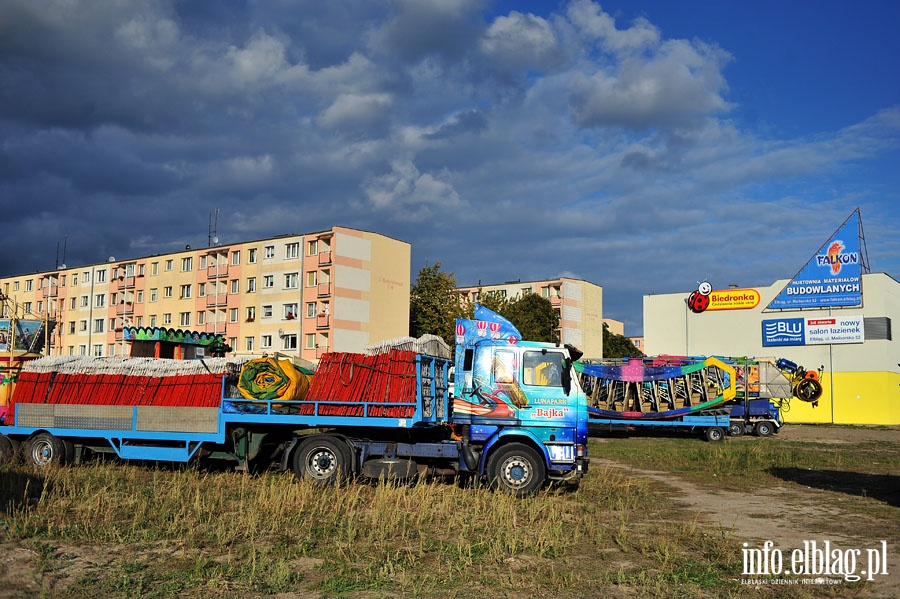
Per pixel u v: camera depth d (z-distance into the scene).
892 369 47.75
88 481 12.89
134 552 8.38
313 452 13.80
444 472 13.86
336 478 13.52
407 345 13.91
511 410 13.37
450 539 9.36
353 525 9.94
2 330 19.55
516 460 13.16
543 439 13.30
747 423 33.62
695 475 17.55
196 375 14.78
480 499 12.12
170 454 14.63
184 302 70.38
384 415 13.72
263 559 8.04
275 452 14.71
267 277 65.00
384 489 12.31
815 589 7.54
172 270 71.88
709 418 30.56
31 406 15.51
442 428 14.26
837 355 47.81
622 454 22.69
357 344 62.12
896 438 32.81
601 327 92.75
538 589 7.33
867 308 47.28
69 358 15.95
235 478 14.23
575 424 13.31
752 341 50.19
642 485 15.08
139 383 15.09
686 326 52.16
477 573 7.88
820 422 47.69
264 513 10.50
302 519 10.27
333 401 13.92
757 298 50.12
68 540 8.75
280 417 14.02
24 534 8.91
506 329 13.98
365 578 7.56
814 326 48.50
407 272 67.56
